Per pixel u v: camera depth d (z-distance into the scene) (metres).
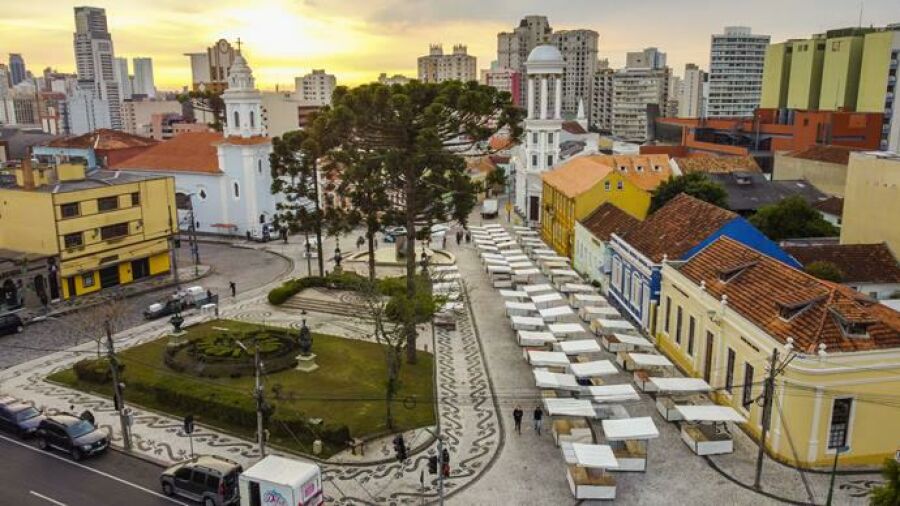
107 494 32.03
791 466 33.12
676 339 46.66
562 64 97.69
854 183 58.06
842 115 116.50
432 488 32.44
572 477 31.69
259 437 33.47
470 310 59.62
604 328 49.97
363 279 53.06
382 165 46.22
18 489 32.44
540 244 80.75
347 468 34.16
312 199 66.00
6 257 59.72
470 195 47.28
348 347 49.69
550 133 98.25
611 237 61.59
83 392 42.94
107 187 65.25
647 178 91.81
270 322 55.88
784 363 31.17
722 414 34.31
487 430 37.91
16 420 37.72
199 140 97.75
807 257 52.97
